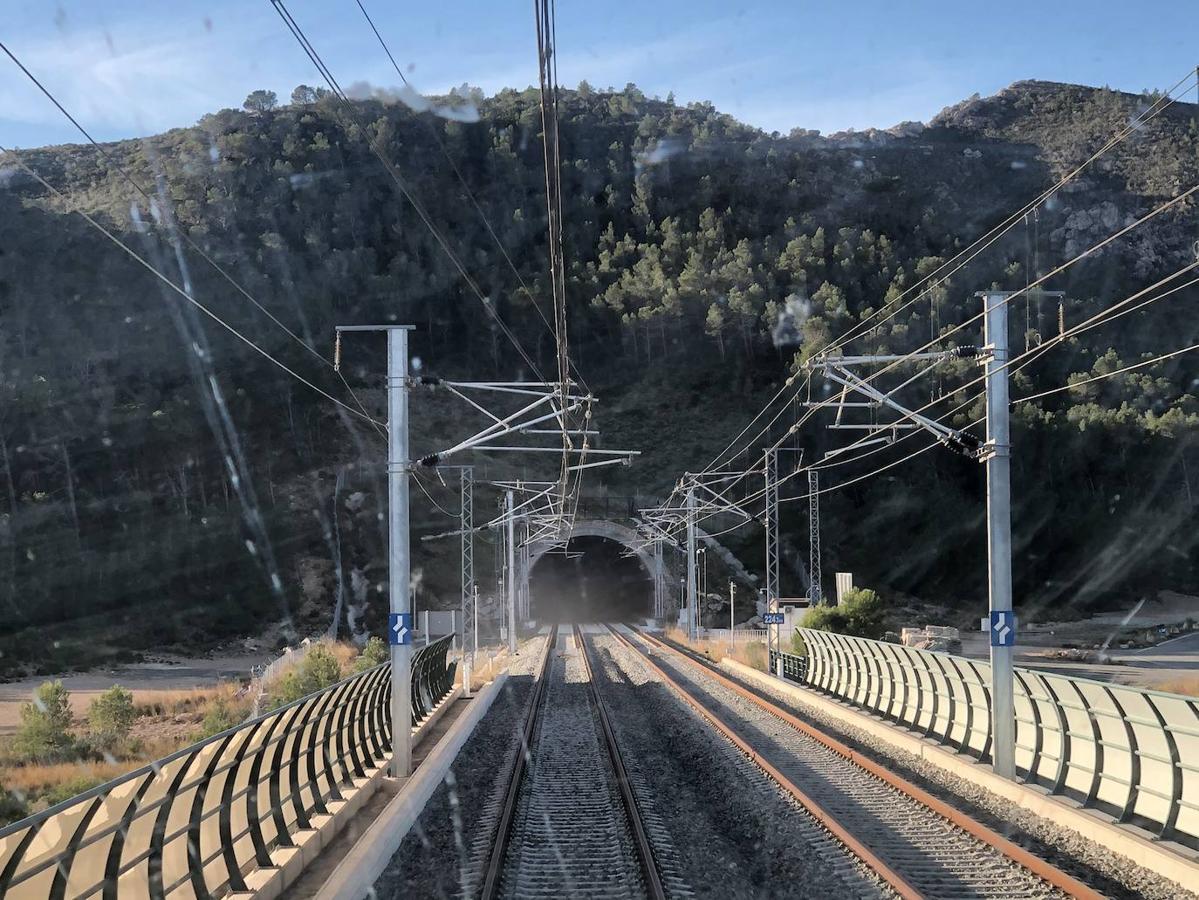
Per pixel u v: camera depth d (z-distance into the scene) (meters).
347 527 89.12
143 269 120.75
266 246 141.00
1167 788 12.46
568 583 115.12
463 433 112.00
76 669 58.78
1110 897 10.01
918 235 180.50
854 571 96.25
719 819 14.78
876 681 26.62
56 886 6.95
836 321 123.56
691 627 62.91
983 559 94.69
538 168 188.12
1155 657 58.06
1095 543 94.75
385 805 15.48
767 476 49.41
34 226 122.44
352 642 73.88
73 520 79.19
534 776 18.58
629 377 132.12
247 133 170.25
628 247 166.00
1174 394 118.44
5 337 103.50
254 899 9.79
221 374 107.19
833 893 10.65
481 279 153.62
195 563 77.88
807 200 191.12
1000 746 16.58
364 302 139.25
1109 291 157.38
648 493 107.69
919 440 107.56
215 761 9.48
